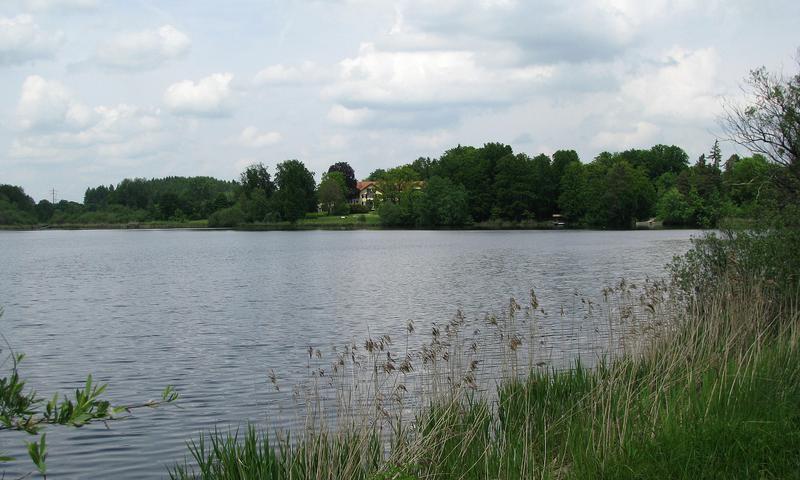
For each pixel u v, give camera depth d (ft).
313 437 27.43
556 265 174.19
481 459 27.14
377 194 601.21
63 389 55.31
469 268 172.14
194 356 68.08
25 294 128.36
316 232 466.70
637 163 572.51
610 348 43.60
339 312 98.58
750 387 30.40
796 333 38.11
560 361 51.57
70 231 568.82
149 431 42.88
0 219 600.80
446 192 479.41
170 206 634.02
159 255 248.93
